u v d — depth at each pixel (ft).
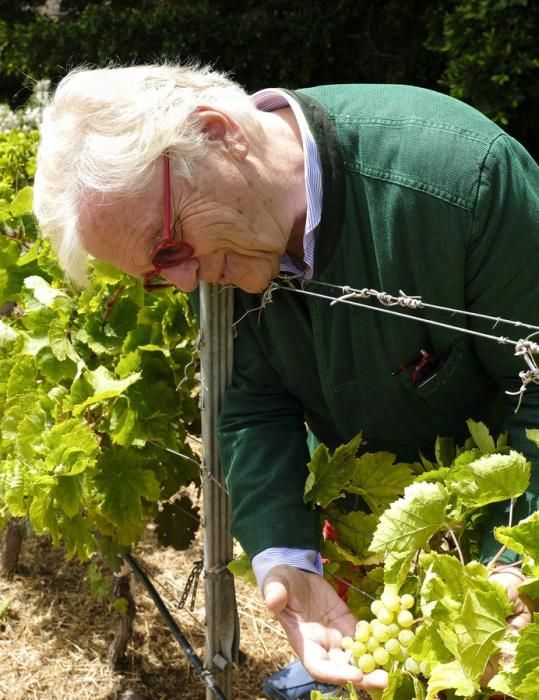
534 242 4.02
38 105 13.57
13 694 7.57
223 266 4.12
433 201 3.99
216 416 5.11
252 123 3.96
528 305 4.11
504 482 3.76
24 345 5.86
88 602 8.63
